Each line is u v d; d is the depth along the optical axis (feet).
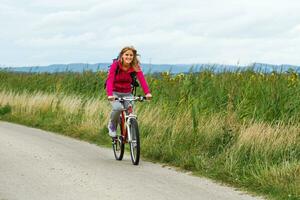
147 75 54.60
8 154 35.19
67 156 35.24
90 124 49.26
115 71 33.22
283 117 35.88
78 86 68.74
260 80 42.55
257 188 25.94
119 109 33.37
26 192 24.36
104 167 31.27
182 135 36.78
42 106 64.34
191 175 29.50
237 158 30.60
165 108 44.60
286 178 26.12
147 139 38.86
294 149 31.14
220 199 23.79
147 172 29.94
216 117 38.11
